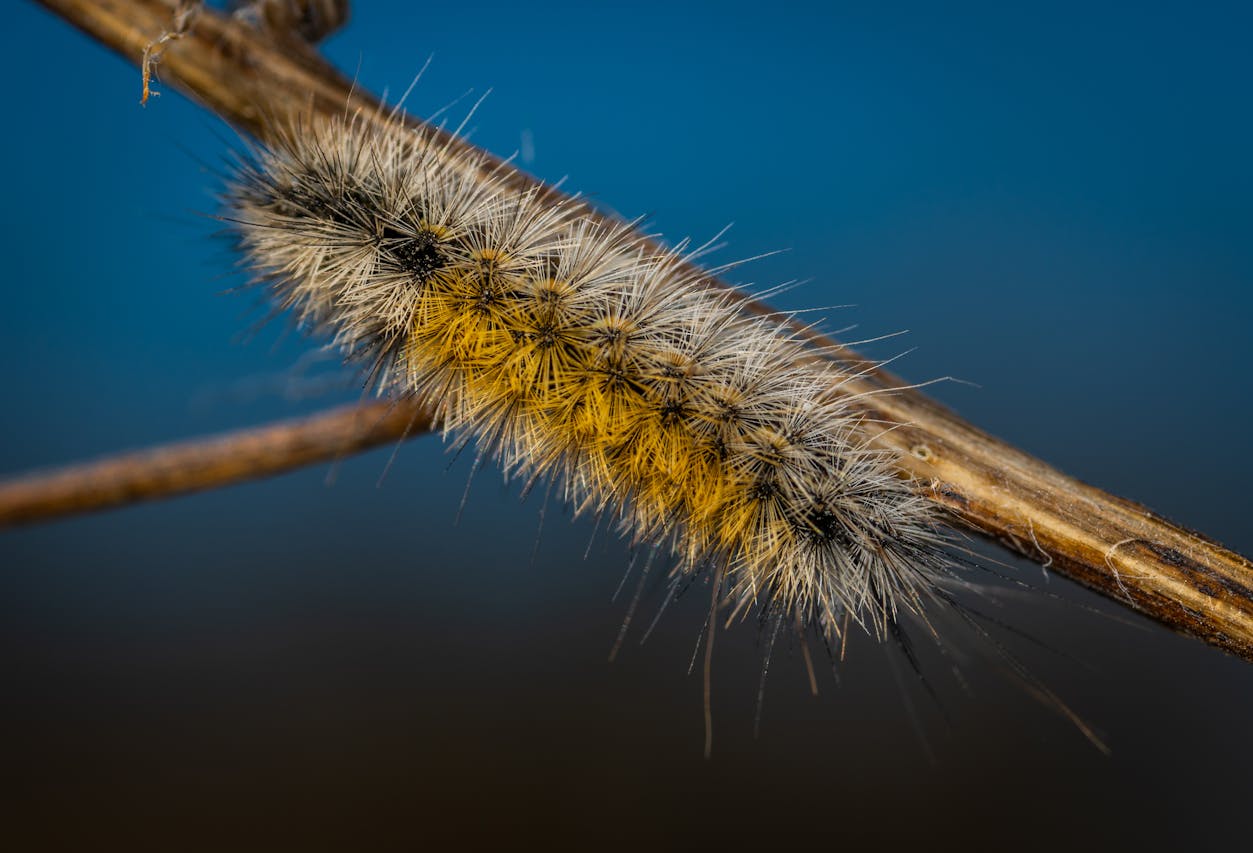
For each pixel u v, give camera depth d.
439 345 0.16
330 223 0.16
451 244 0.16
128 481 0.16
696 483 0.16
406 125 0.16
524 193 0.16
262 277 0.16
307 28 0.16
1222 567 0.15
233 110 0.16
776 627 0.16
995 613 0.18
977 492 0.16
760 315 0.16
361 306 0.16
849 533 0.16
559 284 0.16
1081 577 0.16
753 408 0.16
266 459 0.16
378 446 0.16
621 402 0.16
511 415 0.16
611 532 0.16
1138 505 0.16
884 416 0.16
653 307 0.16
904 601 0.16
